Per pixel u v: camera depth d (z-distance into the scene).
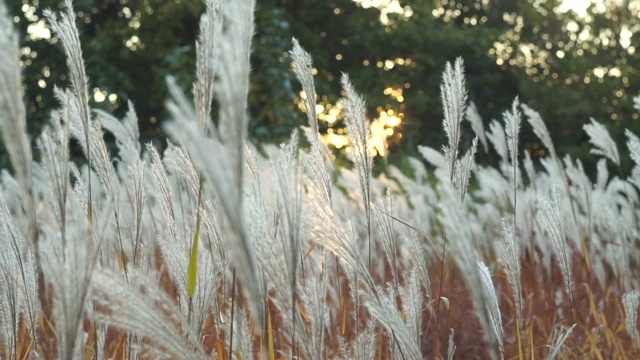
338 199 4.75
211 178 1.24
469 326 4.74
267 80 16.80
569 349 4.00
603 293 4.75
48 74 17.42
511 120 3.28
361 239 4.93
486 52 32.41
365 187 2.63
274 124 16.73
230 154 1.28
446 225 1.72
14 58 1.40
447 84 2.65
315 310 2.14
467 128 26.17
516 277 2.68
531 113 4.66
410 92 31.53
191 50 18.42
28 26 17.42
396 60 31.55
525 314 4.54
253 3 1.36
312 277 2.19
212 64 1.88
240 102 1.28
